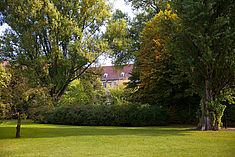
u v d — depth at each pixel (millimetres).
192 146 6738
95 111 18453
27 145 7043
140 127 16078
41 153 5695
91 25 25766
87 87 31625
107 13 25312
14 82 9094
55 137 9141
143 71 19797
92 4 24141
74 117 18797
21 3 21172
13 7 21391
